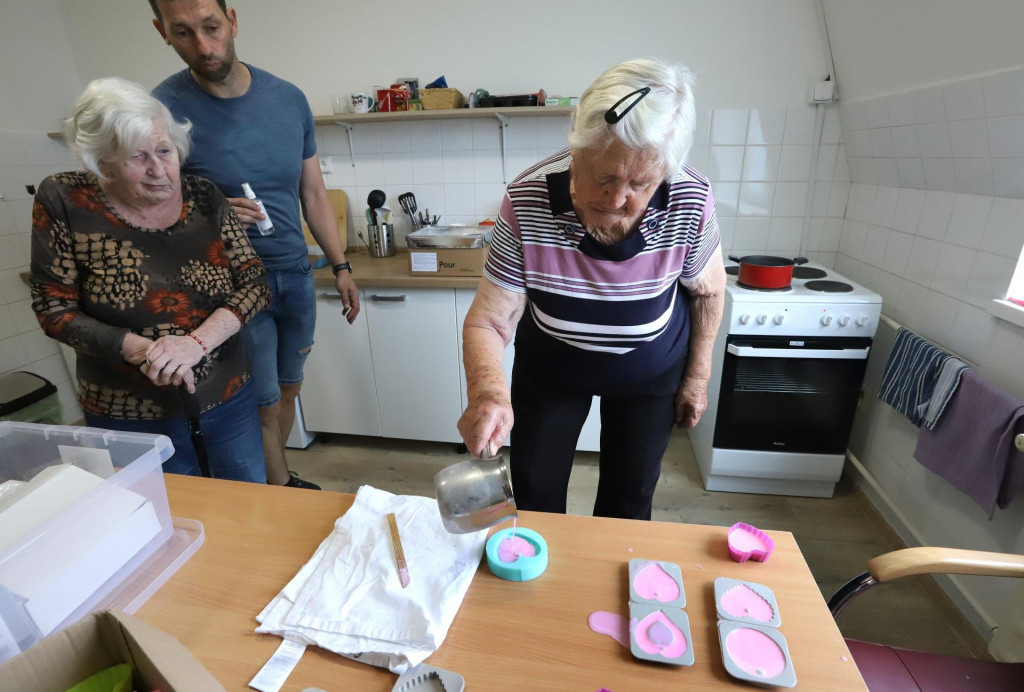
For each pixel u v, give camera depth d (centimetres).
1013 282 142
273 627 70
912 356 168
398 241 264
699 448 233
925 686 92
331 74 242
